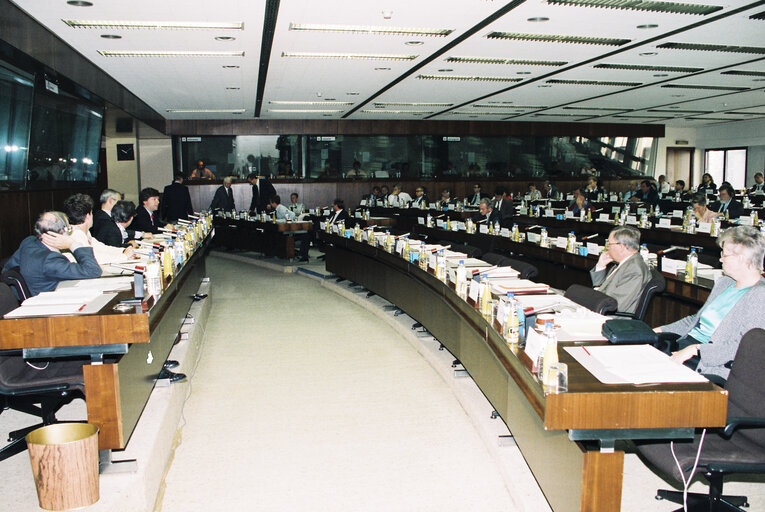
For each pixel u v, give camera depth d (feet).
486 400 12.21
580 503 6.52
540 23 20.74
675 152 63.52
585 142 57.72
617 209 42.45
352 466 10.17
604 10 19.24
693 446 7.47
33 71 20.34
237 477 9.82
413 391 13.82
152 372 10.52
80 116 25.91
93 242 14.97
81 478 7.70
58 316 8.30
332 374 15.14
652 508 8.45
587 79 32.55
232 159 50.26
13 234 21.08
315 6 18.40
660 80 32.99
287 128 50.60
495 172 55.42
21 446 9.54
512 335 8.53
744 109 47.60
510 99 39.86
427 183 54.03
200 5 18.03
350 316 21.75
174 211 31.99
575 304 10.42
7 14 16.84
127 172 48.67
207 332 19.67
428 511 8.71
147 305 9.24
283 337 18.88
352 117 49.88
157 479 9.39
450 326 13.85
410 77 31.12
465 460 10.35
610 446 6.48
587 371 6.98
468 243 28.86
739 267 9.32
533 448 8.21
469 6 18.62
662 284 12.04
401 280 19.19
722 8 19.24
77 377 9.27
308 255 36.96
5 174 19.56
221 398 13.56
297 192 51.39
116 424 8.34
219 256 41.42
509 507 8.81
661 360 7.32
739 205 32.22
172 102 38.60
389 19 19.99
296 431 11.66
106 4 17.66
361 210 44.75
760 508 8.40
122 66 26.86
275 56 25.44
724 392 6.41
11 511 7.87
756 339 7.55
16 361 9.59
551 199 50.65
